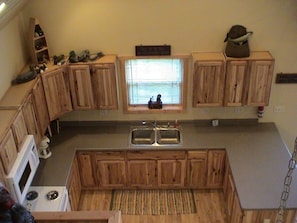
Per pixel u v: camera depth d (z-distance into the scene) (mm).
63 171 4879
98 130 5680
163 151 5285
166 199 5539
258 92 5047
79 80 5004
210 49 5141
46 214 2867
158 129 5676
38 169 4922
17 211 2338
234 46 4820
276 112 5637
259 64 4840
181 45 5117
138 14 4891
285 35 5000
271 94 5473
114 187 5691
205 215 5258
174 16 4902
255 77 4934
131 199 5551
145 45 5117
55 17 4922
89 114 5684
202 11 4867
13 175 3424
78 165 5430
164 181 5605
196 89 5082
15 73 4562
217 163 5383
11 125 3611
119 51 5176
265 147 5254
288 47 5086
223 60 4859
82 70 4930
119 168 5473
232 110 5617
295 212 4285
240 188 4566
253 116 5672
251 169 4871
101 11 4879
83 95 5125
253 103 5137
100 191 5715
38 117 4496
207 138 5434
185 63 5238
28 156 3857
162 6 4832
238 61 4828
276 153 5145
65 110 5133
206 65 4887
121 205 5449
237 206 4551
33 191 4531
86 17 4922
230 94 5086
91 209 5387
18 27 4691
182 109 5613
